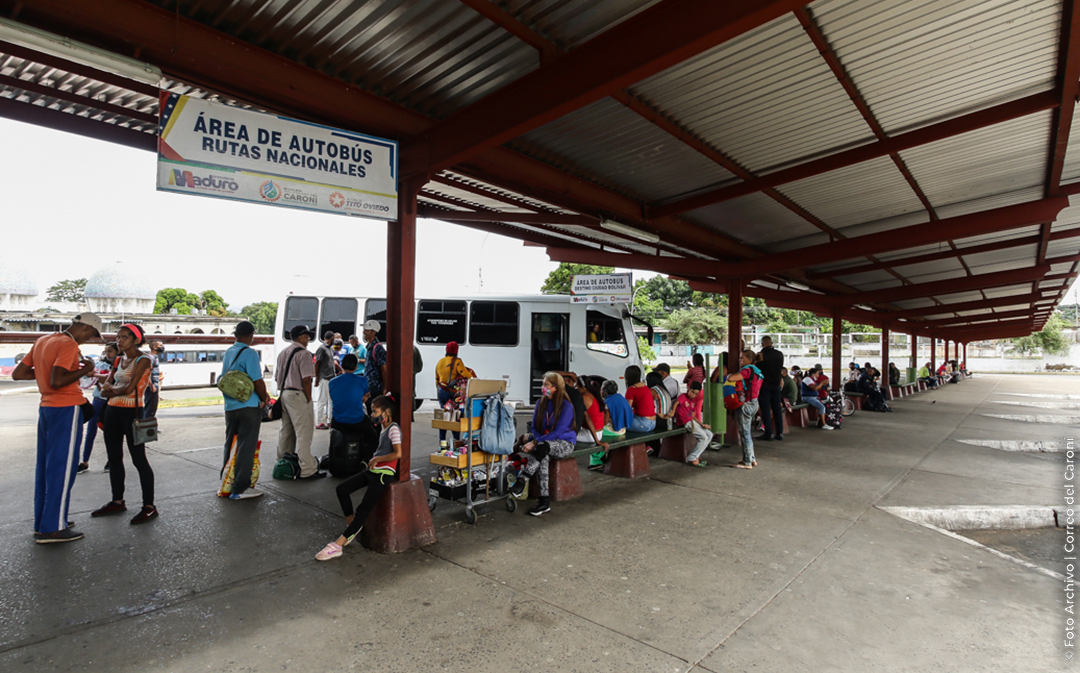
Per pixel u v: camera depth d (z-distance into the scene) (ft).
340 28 12.18
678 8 10.58
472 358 45.73
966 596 12.57
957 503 20.08
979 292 65.05
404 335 15.29
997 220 25.72
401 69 13.94
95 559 13.51
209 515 17.07
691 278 44.16
